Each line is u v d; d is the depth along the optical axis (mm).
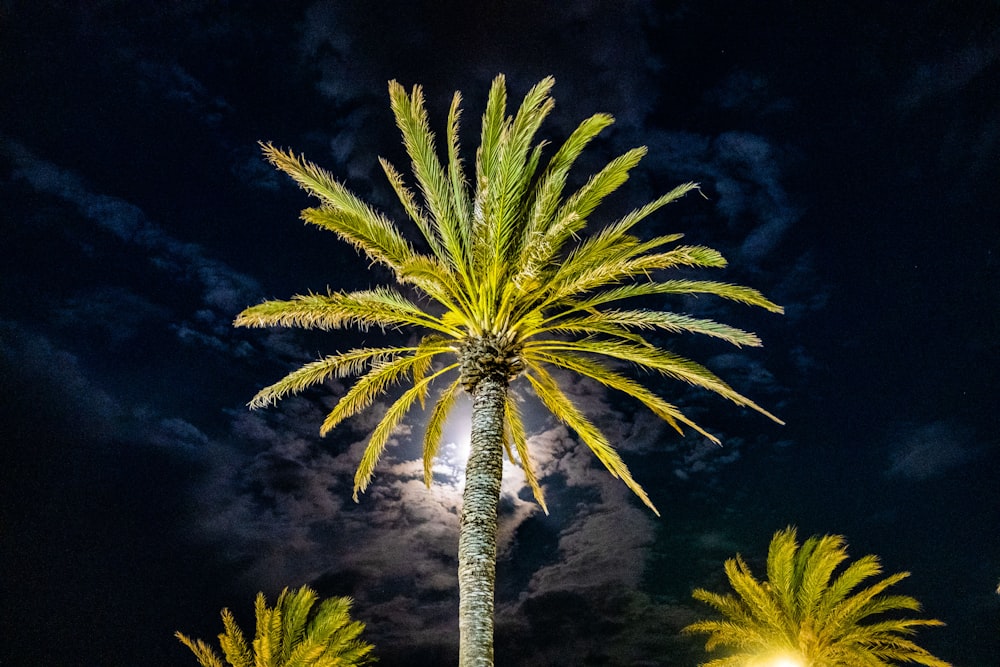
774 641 19062
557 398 14039
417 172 12688
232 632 19297
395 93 12742
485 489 11430
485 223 11266
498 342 12453
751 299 11914
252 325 12094
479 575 10844
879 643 18422
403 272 11164
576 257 12250
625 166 11828
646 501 14000
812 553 20094
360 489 14719
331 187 11984
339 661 19281
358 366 13781
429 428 15227
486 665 10242
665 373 12516
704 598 20781
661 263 10867
